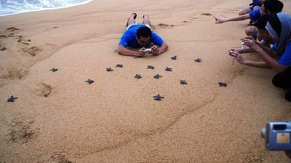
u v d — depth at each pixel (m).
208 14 6.83
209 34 5.37
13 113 2.96
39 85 3.53
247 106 3.07
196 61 4.16
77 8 7.55
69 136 2.62
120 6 7.73
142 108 3.03
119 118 2.87
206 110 3.01
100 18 6.52
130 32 4.51
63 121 2.83
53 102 3.16
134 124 2.78
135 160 2.35
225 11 7.18
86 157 2.38
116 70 3.88
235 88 3.44
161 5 7.77
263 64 3.60
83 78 3.67
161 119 2.86
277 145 1.67
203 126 2.76
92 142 2.54
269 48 3.68
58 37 5.16
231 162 2.33
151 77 3.69
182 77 3.69
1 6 7.55
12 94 3.33
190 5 7.80
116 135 2.63
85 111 2.98
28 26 5.88
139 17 6.51
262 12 4.43
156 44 4.56
